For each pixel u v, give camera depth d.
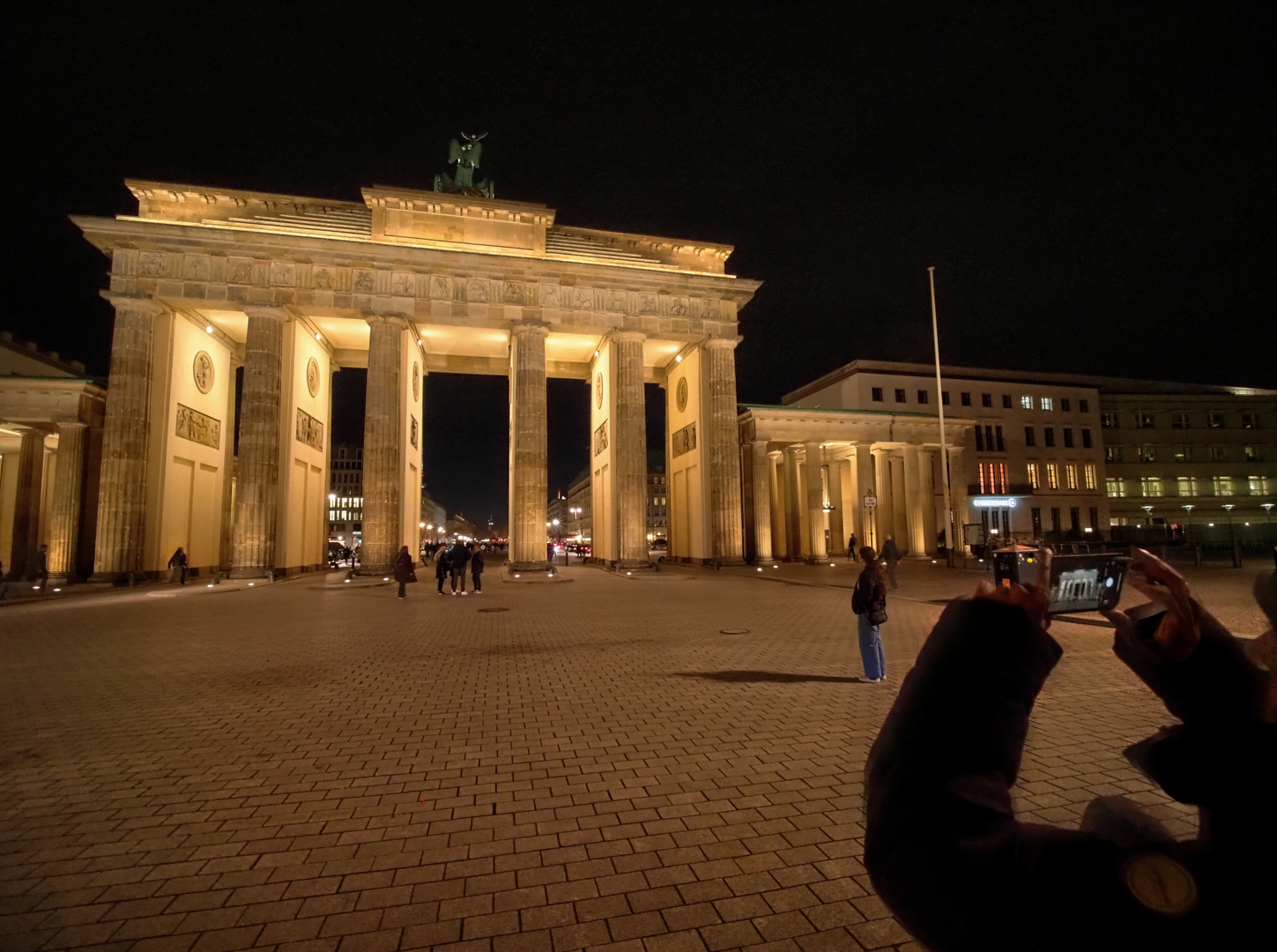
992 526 57.69
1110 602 1.77
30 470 35.19
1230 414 67.81
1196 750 1.40
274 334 32.50
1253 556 37.22
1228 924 1.01
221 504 38.06
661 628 14.55
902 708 1.54
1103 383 67.00
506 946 3.43
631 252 39.25
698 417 40.12
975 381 59.75
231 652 12.02
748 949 3.39
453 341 41.03
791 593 22.59
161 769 6.08
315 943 3.47
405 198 34.88
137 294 31.23
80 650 12.45
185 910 3.79
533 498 34.59
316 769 6.06
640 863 4.28
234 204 33.97
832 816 4.94
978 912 1.14
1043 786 5.34
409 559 22.27
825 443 46.69
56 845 4.60
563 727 7.23
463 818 4.98
